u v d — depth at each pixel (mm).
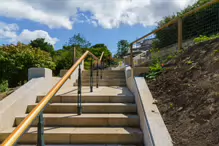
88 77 5402
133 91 3459
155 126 1994
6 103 2730
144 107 2412
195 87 2404
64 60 10469
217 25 4355
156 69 3531
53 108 3020
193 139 1718
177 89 2625
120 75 5555
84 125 2705
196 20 5004
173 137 1821
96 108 3006
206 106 2010
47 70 3875
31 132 2416
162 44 6441
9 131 2459
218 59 2525
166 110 2322
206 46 3133
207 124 1814
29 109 3072
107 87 4500
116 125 2689
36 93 3379
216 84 2172
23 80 7637
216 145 1549
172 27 5723
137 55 8086
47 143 2375
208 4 3508
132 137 2365
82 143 2377
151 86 3080
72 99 3266
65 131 2457
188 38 5211
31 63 7773
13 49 8000
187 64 3074
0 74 7453
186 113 2115
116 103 3176
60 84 1969
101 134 2387
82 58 3084
